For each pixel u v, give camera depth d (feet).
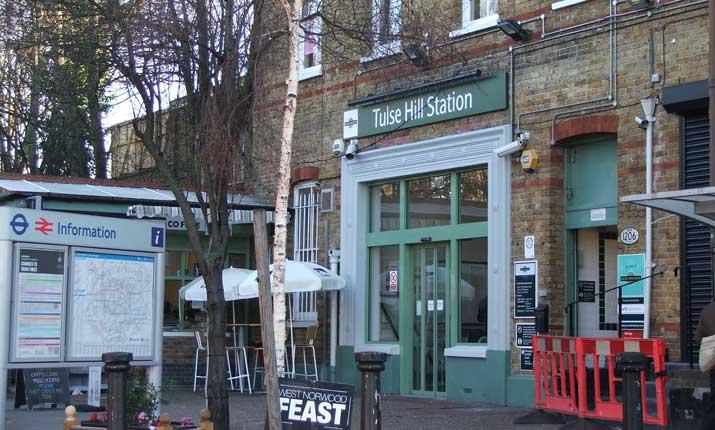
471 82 49.08
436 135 51.29
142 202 55.83
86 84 55.26
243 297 52.65
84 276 34.06
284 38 42.37
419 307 52.90
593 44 43.73
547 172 45.34
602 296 45.98
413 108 52.34
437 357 51.55
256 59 38.27
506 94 47.39
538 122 45.91
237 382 59.67
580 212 44.96
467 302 50.11
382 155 54.24
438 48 46.98
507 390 46.32
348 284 56.18
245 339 61.05
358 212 56.08
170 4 37.68
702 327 30.25
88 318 34.06
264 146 41.88
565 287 45.24
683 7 40.27
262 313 25.12
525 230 46.16
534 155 45.65
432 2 49.06
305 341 58.54
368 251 56.13
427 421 40.81
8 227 31.94
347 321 56.13
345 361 56.03
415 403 48.06
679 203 31.19
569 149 45.60
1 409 31.65
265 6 38.29
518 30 46.19
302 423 27.09
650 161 40.70
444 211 51.65
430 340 52.19
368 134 55.01
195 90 38.34
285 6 33.58
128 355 26.53
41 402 46.85
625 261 41.47
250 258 62.75
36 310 32.68
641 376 29.71
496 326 47.06
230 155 37.29
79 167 80.28
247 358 60.90
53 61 55.83
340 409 26.89
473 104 48.96
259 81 38.47
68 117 74.90
